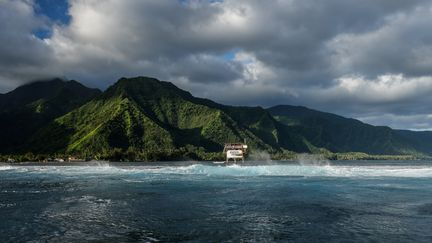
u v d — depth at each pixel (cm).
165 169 8888
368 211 3266
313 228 2638
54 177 7119
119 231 2544
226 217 3011
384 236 2423
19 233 2480
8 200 3922
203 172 7956
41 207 3472
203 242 2283
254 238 2370
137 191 4669
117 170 9025
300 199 3947
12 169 10719
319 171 7588
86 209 3369
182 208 3416
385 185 5247
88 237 2388
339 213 3169
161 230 2569
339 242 2281
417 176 6706
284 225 2727
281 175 6956
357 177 6500
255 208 3412
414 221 2852
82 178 6775
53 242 2272
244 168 7775
